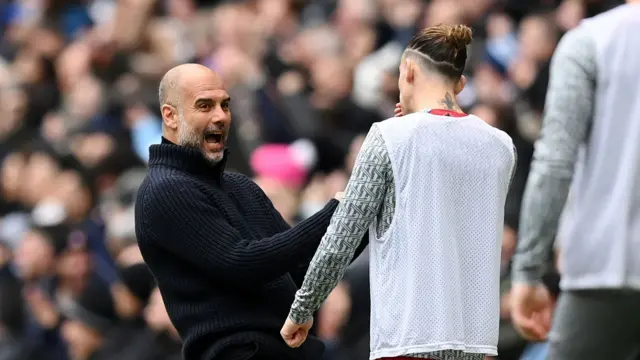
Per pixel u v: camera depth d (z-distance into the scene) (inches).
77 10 2289.6
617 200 863.7
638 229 863.7
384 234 753.6
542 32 1611.7
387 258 752.3
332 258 751.7
